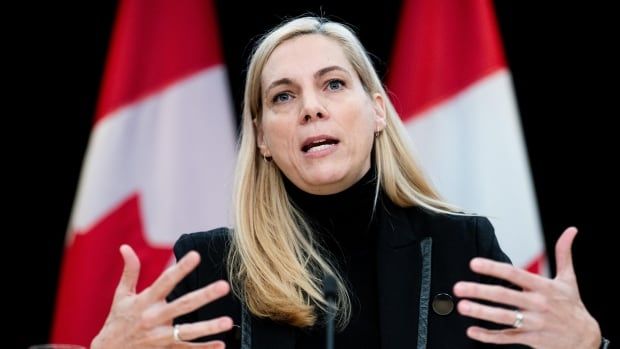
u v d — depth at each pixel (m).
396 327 7.41
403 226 8.03
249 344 7.45
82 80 15.08
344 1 14.92
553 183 14.57
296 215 8.23
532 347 6.48
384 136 8.34
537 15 14.59
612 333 14.34
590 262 14.45
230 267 7.92
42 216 14.98
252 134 8.39
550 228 14.58
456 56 13.42
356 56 8.18
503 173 13.02
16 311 14.89
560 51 14.55
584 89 14.50
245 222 8.11
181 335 6.32
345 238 8.12
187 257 6.41
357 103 7.84
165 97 13.55
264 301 7.55
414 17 13.63
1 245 14.88
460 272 7.67
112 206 13.14
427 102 13.37
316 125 7.67
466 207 13.10
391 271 7.72
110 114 13.37
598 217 14.45
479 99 13.19
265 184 8.29
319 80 7.83
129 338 6.41
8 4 14.89
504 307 7.44
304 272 7.77
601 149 14.45
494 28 13.37
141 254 13.08
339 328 7.57
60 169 15.02
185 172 13.40
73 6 15.02
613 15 14.37
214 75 13.75
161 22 13.73
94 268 12.98
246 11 14.99
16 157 14.95
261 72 8.16
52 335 13.37
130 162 13.36
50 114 15.02
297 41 8.04
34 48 14.98
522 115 14.65
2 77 14.91
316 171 7.67
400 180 8.27
